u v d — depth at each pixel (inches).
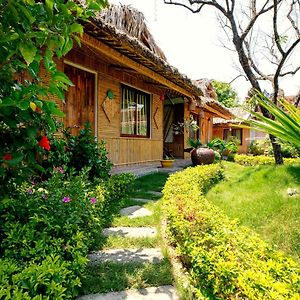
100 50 178.9
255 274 54.1
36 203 85.0
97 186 142.6
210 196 168.2
